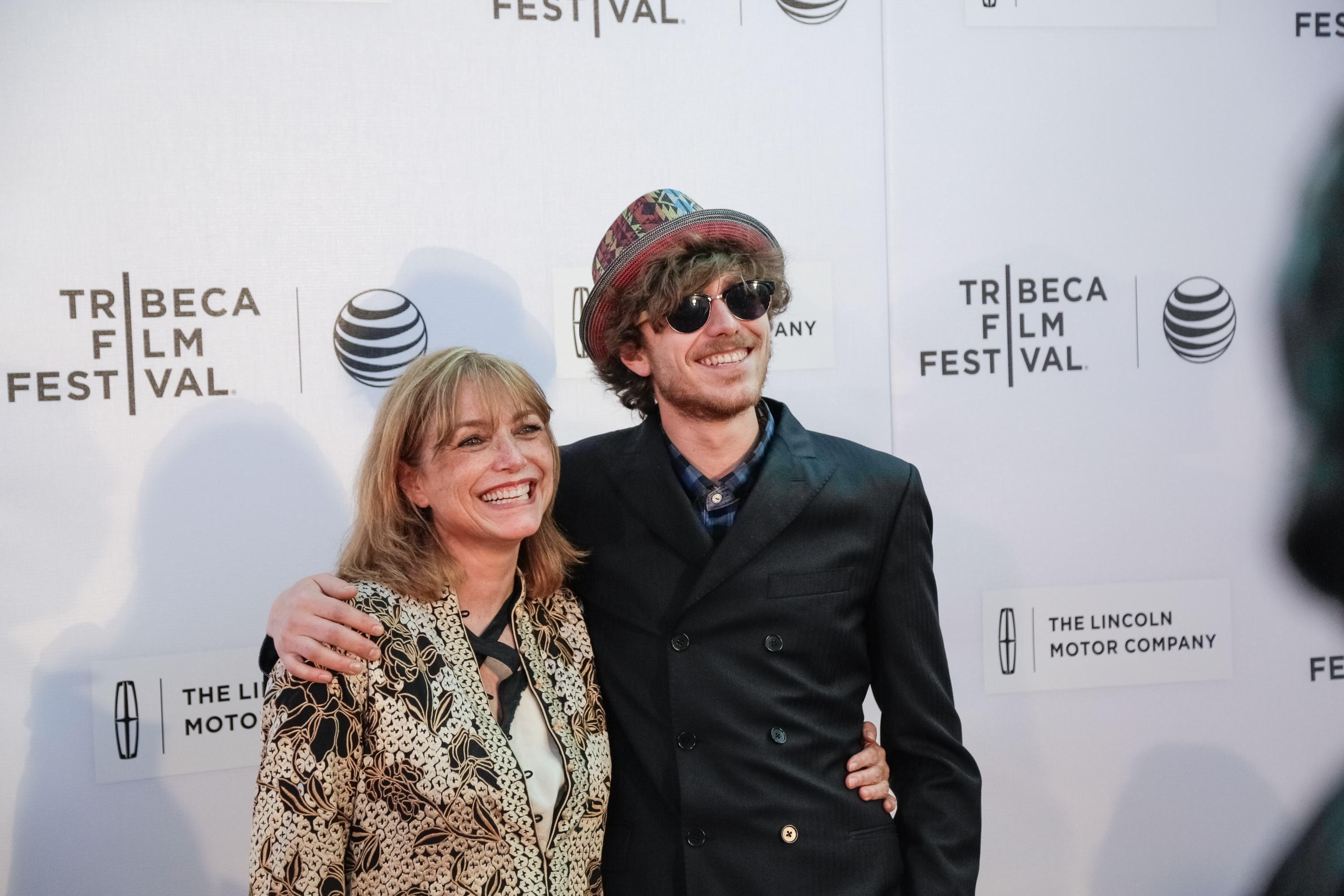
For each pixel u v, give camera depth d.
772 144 2.22
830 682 1.54
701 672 1.49
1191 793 2.40
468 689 1.34
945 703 1.56
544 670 1.43
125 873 2.01
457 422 1.36
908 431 2.28
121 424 2.00
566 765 1.37
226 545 2.04
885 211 2.26
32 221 1.95
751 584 1.51
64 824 1.99
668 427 1.60
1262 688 2.42
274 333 2.05
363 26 2.07
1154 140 2.35
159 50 1.99
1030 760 2.34
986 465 2.31
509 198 2.13
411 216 2.10
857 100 2.24
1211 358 2.38
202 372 2.03
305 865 1.23
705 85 2.20
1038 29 2.30
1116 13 2.33
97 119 1.96
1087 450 2.35
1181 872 2.40
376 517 1.42
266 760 1.27
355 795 1.29
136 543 2.01
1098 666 2.36
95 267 1.97
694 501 1.58
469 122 2.11
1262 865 2.43
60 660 1.98
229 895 2.06
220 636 2.04
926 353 2.28
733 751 1.46
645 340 1.59
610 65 2.16
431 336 2.11
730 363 1.51
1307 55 2.40
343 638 1.28
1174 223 2.36
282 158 2.04
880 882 1.48
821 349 2.24
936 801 1.53
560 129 2.15
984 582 2.31
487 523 1.37
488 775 1.28
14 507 1.96
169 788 2.03
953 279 2.29
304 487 2.07
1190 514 2.38
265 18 2.02
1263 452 2.40
